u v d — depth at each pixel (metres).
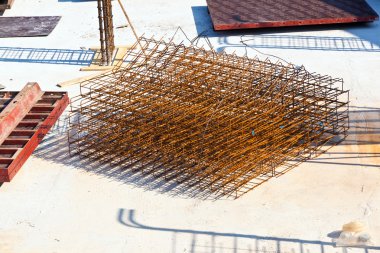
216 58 16.52
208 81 15.17
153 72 15.75
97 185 13.65
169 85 15.13
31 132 14.34
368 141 14.83
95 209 12.90
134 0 24.14
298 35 20.47
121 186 13.59
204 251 11.59
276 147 14.09
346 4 21.42
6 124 14.43
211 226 12.27
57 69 18.95
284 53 19.28
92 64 19.05
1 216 12.77
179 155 13.90
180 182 13.59
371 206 12.70
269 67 16.20
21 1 24.34
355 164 14.04
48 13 23.16
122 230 12.25
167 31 21.23
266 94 14.66
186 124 14.00
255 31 20.80
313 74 17.38
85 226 12.41
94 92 15.57
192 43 17.86
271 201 12.94
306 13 20.91
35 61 19.53
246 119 14.01
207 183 13.52
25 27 21.92
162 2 23.86
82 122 15.20
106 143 14.81
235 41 20.17
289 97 15.04
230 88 14.83
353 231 11.76
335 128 15.25
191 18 22.22
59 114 15.62
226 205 12.84
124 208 12.89
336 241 11.68
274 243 11.73
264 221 12.35
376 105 16.31
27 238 12.12
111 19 19.16
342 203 12.82
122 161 14.38
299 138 14.62
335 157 14.30
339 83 17.44
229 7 21.53
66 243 11.96
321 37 20.30
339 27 20.95
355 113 15.92
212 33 20.86
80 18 22.62
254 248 11.62
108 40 18.70
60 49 20.30
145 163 14.23
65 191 13.51
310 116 15.03
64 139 15.33
